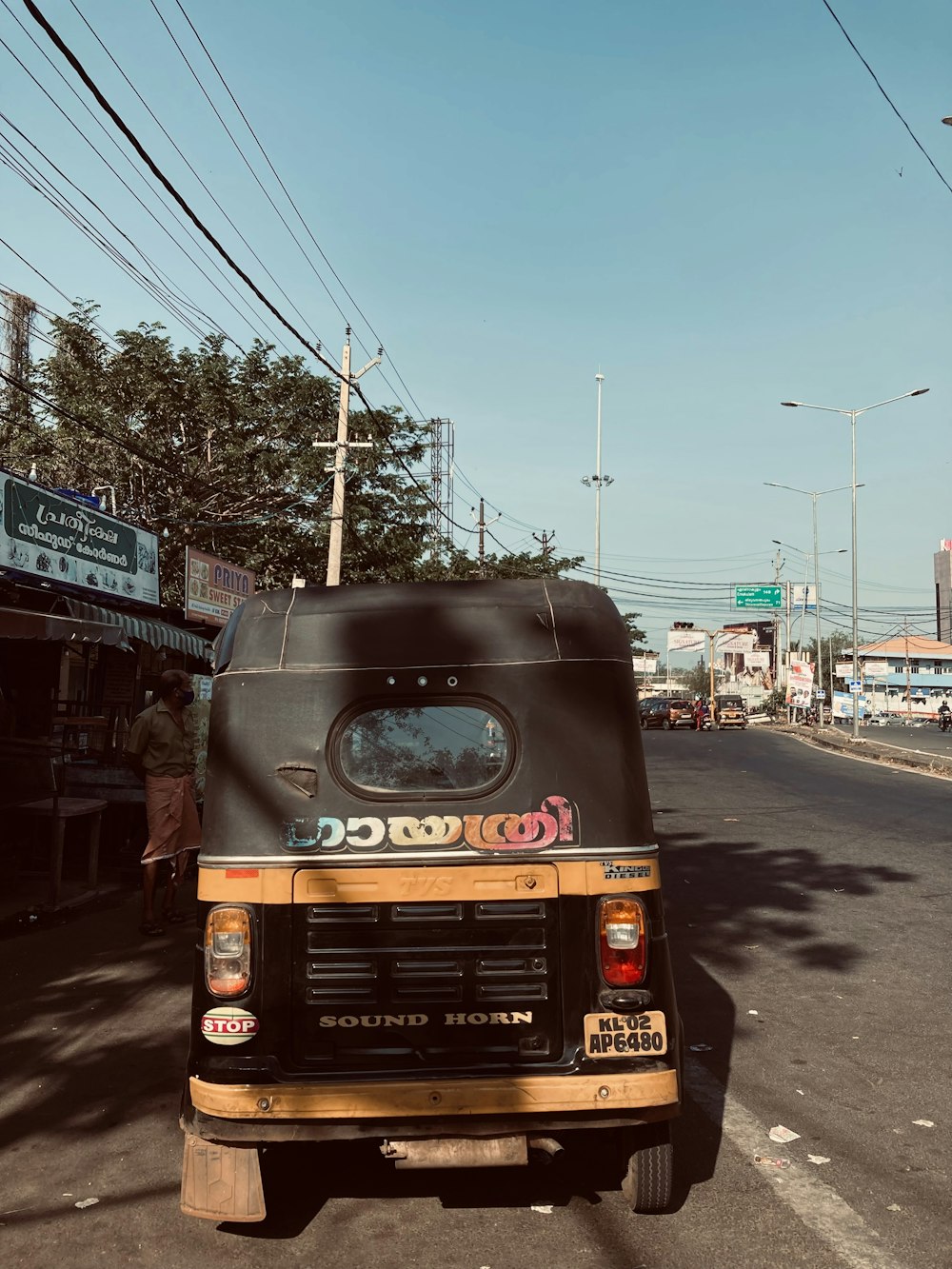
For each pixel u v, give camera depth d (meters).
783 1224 3.63
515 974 3.57
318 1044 3.54
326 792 3.66
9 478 10.92
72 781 10.41
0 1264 3.40
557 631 3.85
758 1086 5.02
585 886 3.60
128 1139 4.38
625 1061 3.49
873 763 27.59
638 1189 3.64
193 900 9.35
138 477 24.33
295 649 3.82
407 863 3.60
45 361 24.05
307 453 25.92
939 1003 6.43
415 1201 3.84
